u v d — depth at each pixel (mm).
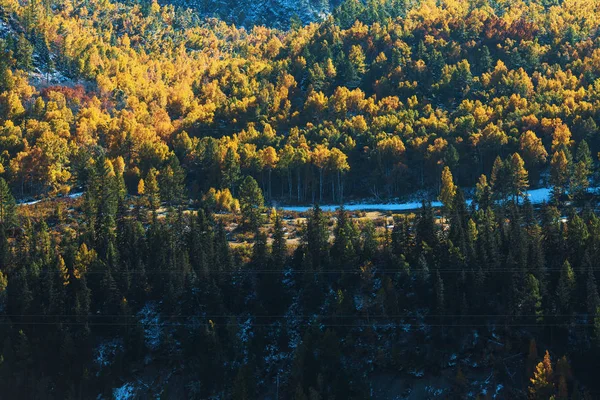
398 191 156250
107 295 95438
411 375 86688
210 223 116438
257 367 89438
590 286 84375
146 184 137500
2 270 99750
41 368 87688
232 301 96312
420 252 97812
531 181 148375
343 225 104750
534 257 90688
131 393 88375
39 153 150000
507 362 85062
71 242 104938
